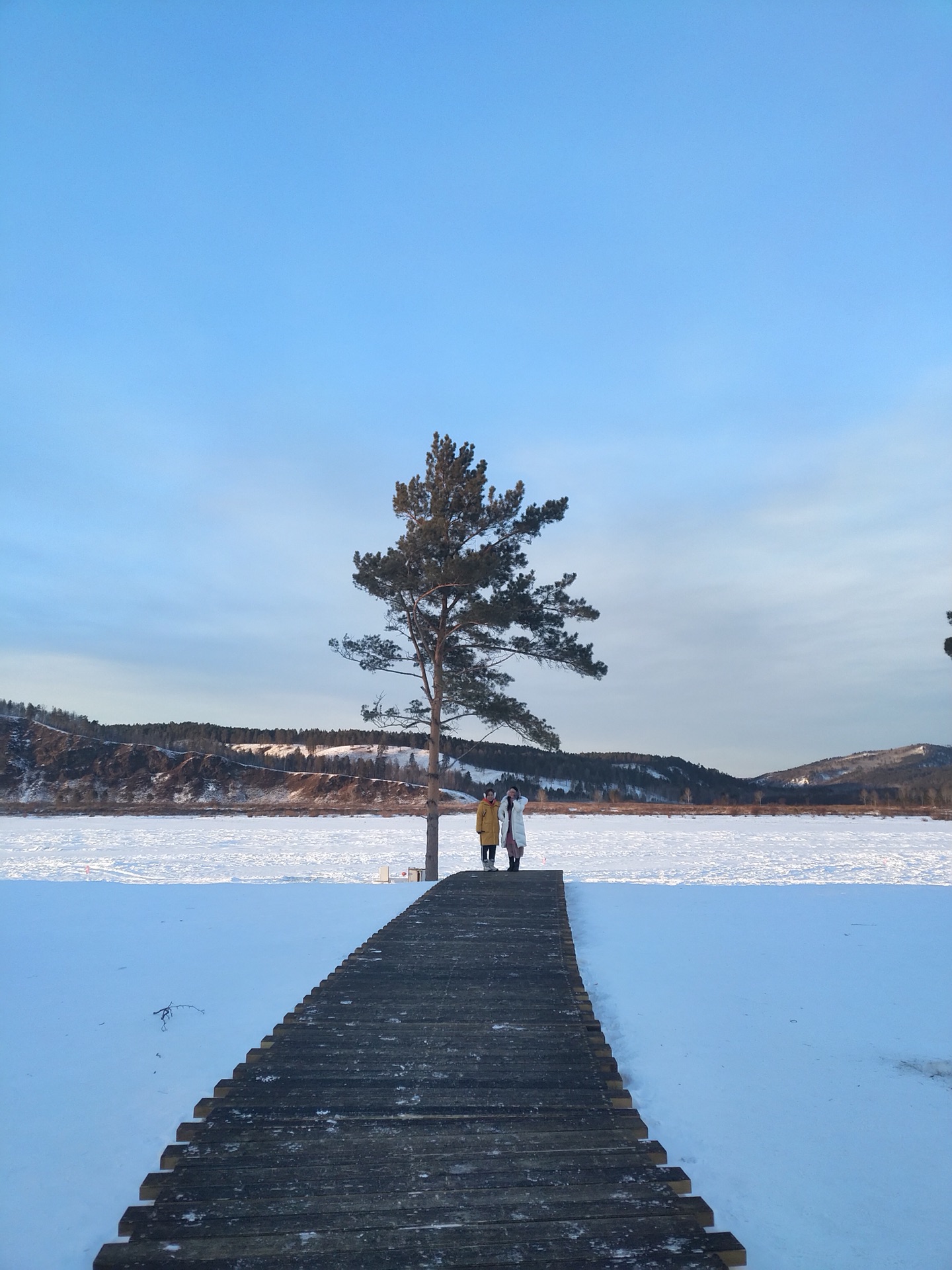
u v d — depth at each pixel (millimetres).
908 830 43438
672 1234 4184
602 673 21156
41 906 15695
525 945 10969
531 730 21047
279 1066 6602
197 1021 8453
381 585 20578
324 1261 3932
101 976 10227
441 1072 6465
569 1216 4324
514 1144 5188
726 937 12383
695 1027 8234
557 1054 6887
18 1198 5160
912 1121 6266
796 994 9414
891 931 12938
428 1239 4117
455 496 21469
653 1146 5191
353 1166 4879
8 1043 7848
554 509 21094
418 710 21188
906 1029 8250
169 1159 5051
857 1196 5250
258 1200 4496
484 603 19766
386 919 14055
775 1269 4477
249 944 12062
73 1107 6473
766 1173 5484
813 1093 6727
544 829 43844
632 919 13875
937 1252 4691
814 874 21562
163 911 14945
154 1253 4016
